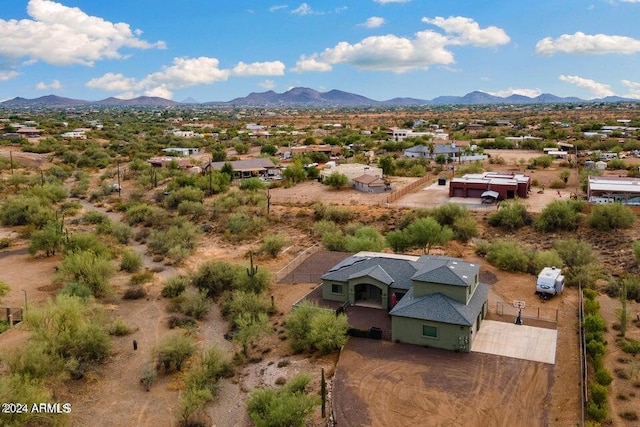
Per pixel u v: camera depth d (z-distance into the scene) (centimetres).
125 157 16700
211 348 4056
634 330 4212
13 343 4291
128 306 5259
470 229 7169
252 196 9994
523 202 8781
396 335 4084
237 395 3653
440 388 3438
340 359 3872
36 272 6284
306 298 5009
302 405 3125
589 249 6028
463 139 19550
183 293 5456
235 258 6881
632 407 3148
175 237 7444
